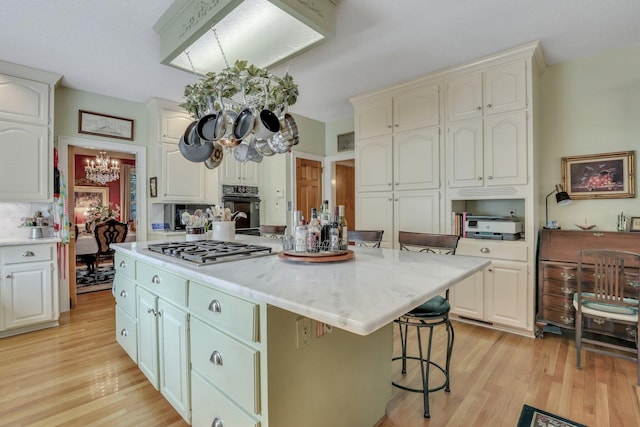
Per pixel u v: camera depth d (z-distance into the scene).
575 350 2.42
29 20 2.19
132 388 1.91
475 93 2.91
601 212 2.75
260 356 1.09
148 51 2.64
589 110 2.80
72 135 3.45
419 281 1.17
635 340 2.27
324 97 3.83
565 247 2.59
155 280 1.76
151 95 3.70
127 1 2.00
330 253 1.59
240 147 2.24
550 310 2.61
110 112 3.71
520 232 2.94
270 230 3.20
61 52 2.65
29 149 2.94
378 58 2.81
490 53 2.74
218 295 1.26
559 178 2.94
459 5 2.08
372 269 1.40
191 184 4.07
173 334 1.58
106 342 2.57
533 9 2.13
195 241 2.31
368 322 0.77
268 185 4.94
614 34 2.46
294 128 1.95
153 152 3.90
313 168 4.99
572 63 2.88
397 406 1.75
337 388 1.35
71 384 1.96
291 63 2.82
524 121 2.65
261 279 1.20
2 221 3.09
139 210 3.93
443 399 1.81
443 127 3.11
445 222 3.11
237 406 1.18
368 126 3.69
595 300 2.12
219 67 2.50
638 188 2.59
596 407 1.72
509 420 1.62
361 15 2.17
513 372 2.10
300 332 1.18
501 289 2.77
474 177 2.92
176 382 1.58
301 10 1.85
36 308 2.80
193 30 1.96
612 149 2.70
